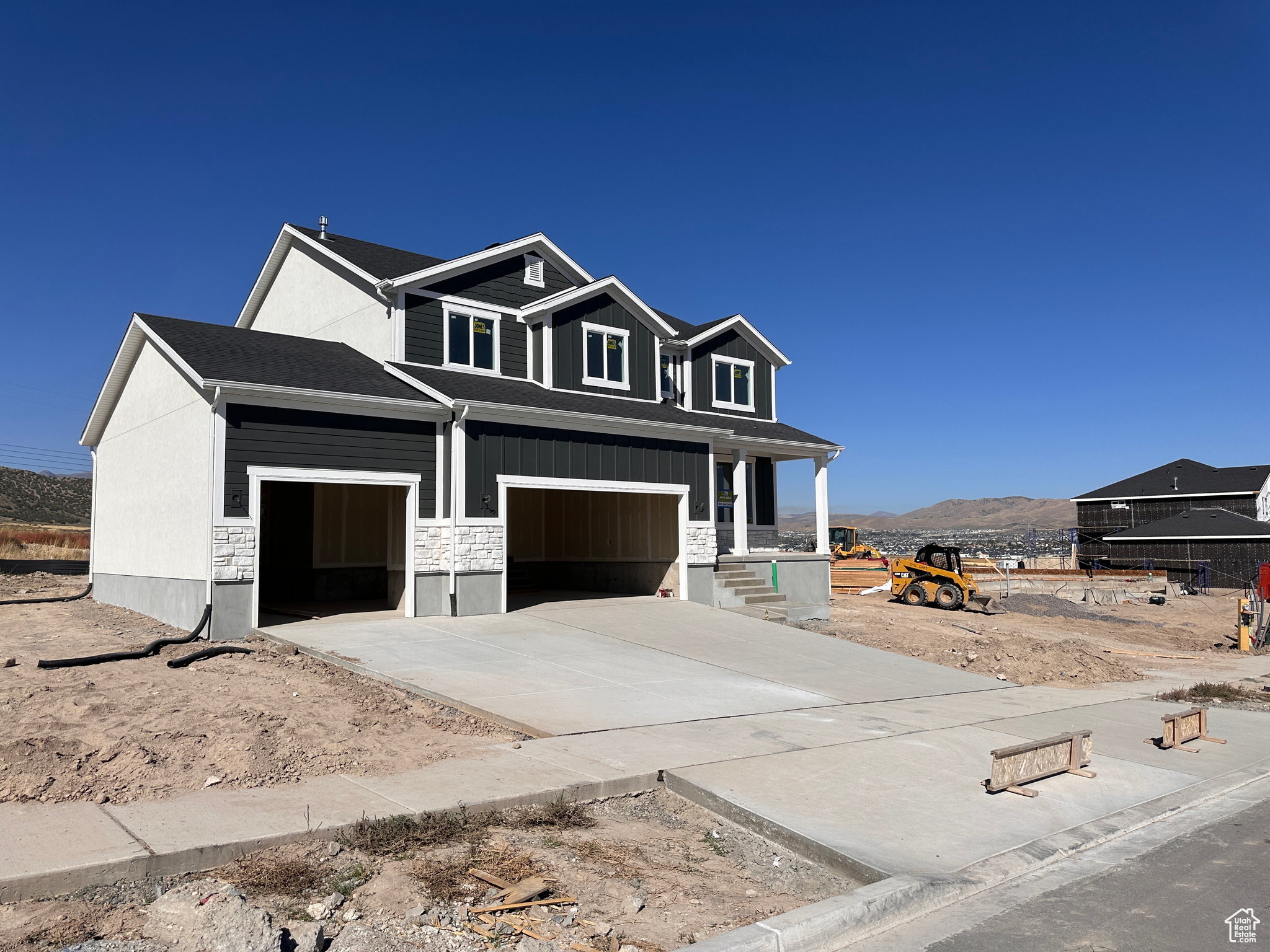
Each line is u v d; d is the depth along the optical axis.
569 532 24.19
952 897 6.06
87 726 8.46
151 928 4.75
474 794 7.36
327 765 8.02
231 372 14.66
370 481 16.06
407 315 19.00
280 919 5.11
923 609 28.30
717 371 25.70
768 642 17.20
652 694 12.28
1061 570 42.66
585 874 6.07
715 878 6.33
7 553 34.12
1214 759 10.31
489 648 14.33
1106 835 7.45
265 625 15.28
